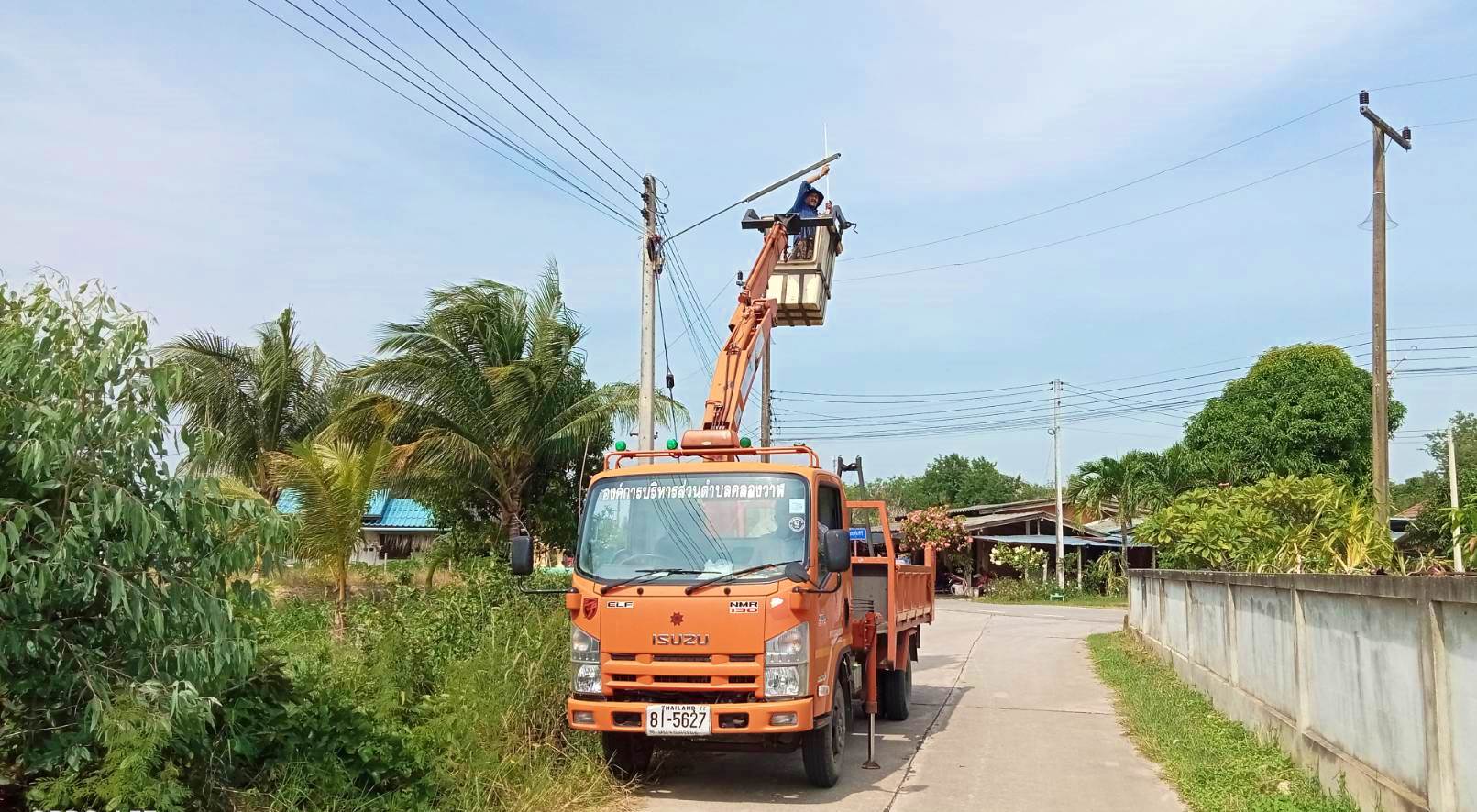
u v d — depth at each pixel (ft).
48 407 16.72
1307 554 44.80
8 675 17.51
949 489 236.63
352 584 68.49
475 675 29.89
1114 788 29.17
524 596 39.24
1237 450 110.42
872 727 32.53
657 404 61.05
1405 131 66.39
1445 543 53.42
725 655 26.43
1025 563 144.66
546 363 61.72
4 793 17.63
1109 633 79.56
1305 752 28.71
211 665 18.80
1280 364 110.11
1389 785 22.70
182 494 18.44
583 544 28.63
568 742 29.50
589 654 27.37
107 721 17.12
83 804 17.33
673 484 28.89
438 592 41.01
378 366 60.59
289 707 23.70
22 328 17.46
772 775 30.76
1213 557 54.95
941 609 121.19
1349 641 25.90
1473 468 124.77
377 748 23.68
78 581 17.16
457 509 65.57
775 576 26.99
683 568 27.50
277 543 19.69
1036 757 33.63
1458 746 19.62
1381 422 64.23
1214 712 39.73
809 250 43.60
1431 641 20.53
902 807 27.04
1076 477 134.21
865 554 42.63
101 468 17.75
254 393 81.41
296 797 20.86
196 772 19.74
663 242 49.19
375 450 52.75
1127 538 136.46
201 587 18.65
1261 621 34.63
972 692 49.47
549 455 64.80
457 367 61.05
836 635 29.99
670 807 26.94
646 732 26.37
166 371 18.60
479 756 26.48
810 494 28.37
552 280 64.85
